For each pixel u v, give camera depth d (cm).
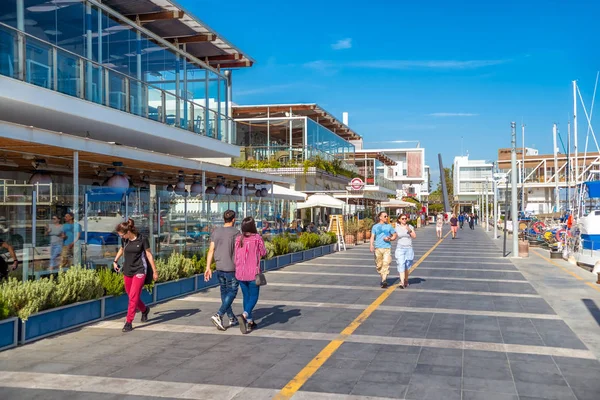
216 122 2211
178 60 2009
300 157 3381
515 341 826
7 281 905
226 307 903
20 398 582
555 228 3566
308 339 837
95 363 709
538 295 1288
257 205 2220
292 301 1188
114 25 1653
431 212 12562
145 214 1289
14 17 1275
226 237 909
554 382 631
